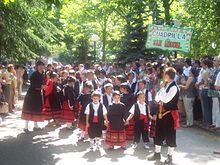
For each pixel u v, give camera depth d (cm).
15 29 2123
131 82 1295
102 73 1542
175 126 837
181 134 1135
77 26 3612
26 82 2945
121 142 955
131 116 987
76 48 4062
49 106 1241
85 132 1045
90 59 4028
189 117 1246
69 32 3691
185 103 1245
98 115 948
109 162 843
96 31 3631
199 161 855
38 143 1012
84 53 4025
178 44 984
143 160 864
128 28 2097
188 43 985
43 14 2006
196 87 1245
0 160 842
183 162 847
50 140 1050
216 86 1082
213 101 1152
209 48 2248
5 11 2073
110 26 3550
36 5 1977
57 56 4494
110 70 2164
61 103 1234
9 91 1499
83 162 838
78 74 1352
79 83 1262
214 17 1781
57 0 927
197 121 1300
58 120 1255
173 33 982
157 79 1309
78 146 988
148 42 983
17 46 2153
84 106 1046
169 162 839
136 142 988
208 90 1151
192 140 1056
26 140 1045
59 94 1246
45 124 1288
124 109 959
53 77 1240
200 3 1925
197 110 1309
